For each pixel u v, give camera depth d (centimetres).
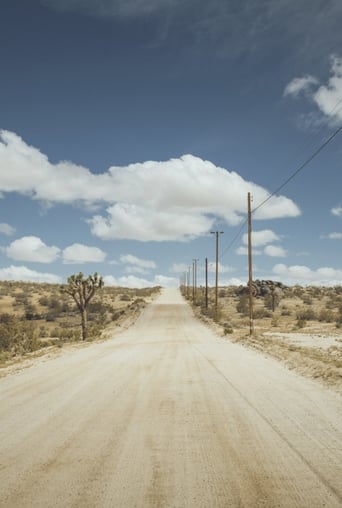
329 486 488
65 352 2538
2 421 830
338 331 4012
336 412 841
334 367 1380
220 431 725
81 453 621
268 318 7000
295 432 709
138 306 9200
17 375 1538
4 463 587
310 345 2558
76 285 3900
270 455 598
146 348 2653
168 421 800
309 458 582
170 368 1588
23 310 8456
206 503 452
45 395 1098
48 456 611
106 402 987
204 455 603
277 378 1301
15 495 479
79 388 1190
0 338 3194
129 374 1452
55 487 499
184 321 6588
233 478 517
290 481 505
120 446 651
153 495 472
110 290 15350
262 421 786
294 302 9488
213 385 1189
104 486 499
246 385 1180
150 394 1075
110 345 3061
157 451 624
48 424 796
